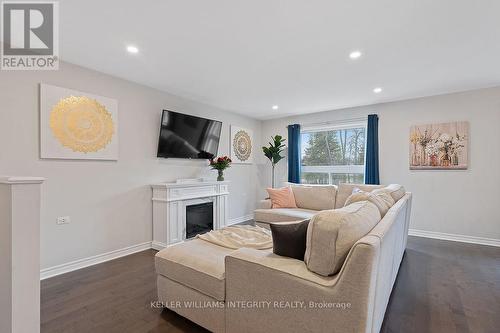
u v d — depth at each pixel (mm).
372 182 4516
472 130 3814
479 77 3289
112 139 3158
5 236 1360
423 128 4156
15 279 1343
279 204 4273
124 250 3301
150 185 3619
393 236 1777
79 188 2873
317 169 5355
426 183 4156
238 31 2191
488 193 3717
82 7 1848
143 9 1876
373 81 3434
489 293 2271
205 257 1879
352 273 1180
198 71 3068
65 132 2729
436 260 3074
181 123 3963
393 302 2121
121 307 2049
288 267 1419
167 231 3488
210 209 4273
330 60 2766
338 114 5000
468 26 2100
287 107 4844
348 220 1334
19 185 1356
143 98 3549
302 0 1778
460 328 1782
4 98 2348
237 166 5363
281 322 1390
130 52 2568
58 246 2701
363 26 2107
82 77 2891
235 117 5305
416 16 1965
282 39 2326
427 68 2992
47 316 1918
